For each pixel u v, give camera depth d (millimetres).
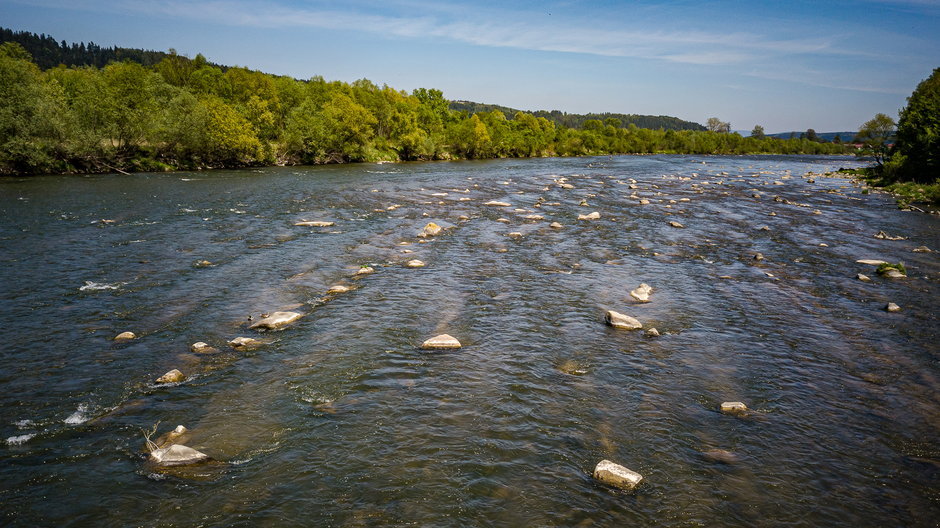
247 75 100500
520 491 8797
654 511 8383
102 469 9156
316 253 24812
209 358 13656
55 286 19203
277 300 18203
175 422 10641
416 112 130250
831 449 10234
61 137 55719
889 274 22750
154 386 12094
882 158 78312
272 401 11562
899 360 14383
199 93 91688
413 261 23469
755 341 15586
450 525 7973
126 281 19969
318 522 7988
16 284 19312
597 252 26531
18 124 52531
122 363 13242
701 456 9898
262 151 77500
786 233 32156
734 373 13461
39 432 10203
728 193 52156
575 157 146500
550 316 17344
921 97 73938
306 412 11148
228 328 15695
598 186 56438
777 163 119562
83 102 59156
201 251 24734
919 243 29734
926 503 8711
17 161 53875
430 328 16078
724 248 27938
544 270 22984
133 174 59750
